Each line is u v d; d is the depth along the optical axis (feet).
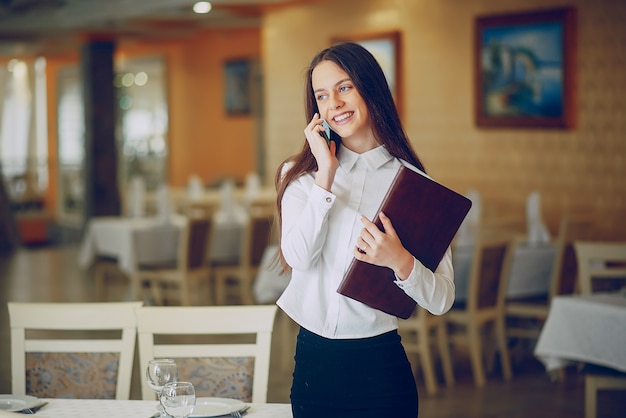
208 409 8.68
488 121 30.04
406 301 7.34
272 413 8.73
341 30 35.94
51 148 63.16
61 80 62.34
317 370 7.35
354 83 7.43
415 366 21.63
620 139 26.43
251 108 49.55
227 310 10.39
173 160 55.42
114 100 46.62
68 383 10.48
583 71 27.25
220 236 29.71
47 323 10.57
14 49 57.62
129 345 10.50
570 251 21.08
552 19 27.73
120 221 30.78
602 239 26.96
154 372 8.11
